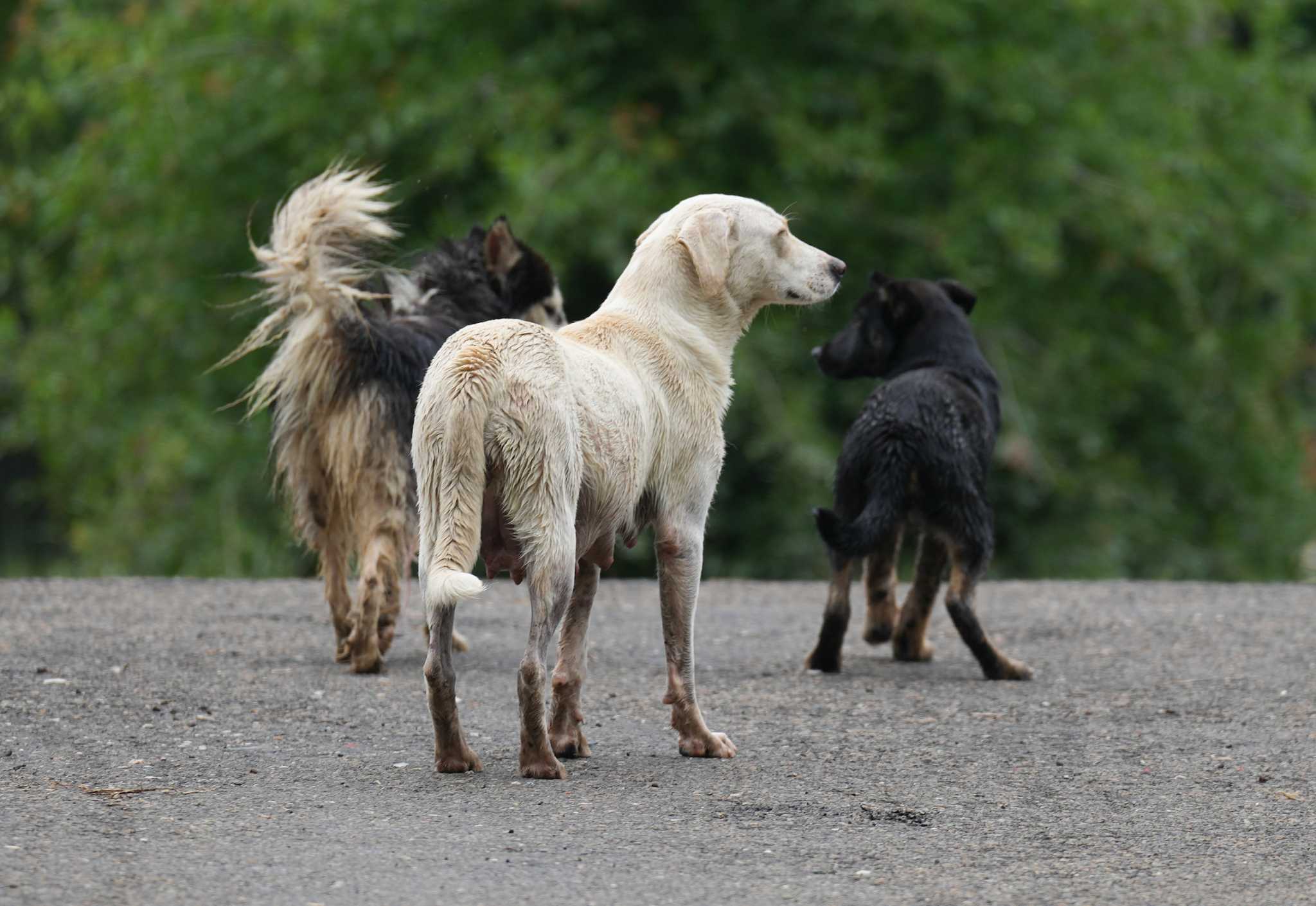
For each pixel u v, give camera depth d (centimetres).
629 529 862
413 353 1114
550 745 827
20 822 710
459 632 1318
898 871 673
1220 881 667
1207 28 3016
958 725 971
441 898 627
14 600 1466
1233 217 2814
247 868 655
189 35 2623
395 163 2470
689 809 760
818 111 2466
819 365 1234
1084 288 2681
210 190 2623
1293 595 1648
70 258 3025
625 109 2377
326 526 1137
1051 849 711
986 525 1123
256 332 1106
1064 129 2562
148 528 2586
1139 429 2866
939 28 2553
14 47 3031
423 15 2505
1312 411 3284
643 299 878
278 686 1049
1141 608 1533
